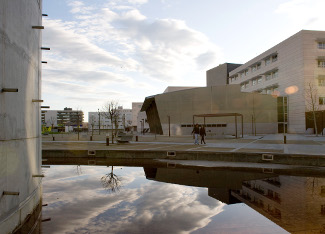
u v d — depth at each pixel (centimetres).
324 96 5000
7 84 397
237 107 4938
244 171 1011
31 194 500
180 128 4919
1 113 374
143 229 382
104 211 475
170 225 399
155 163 1278
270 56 6144
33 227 393
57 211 477
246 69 7438
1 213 366
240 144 2036
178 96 4938
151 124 7050
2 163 373
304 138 3031
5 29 392
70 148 1716
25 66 484
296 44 5200
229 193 624
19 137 445
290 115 5412
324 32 5075
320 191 644
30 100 517
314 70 5009
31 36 522
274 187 700
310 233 365
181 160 1385
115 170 1046
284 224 402
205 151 1383
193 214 456
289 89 5450
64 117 15688
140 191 648
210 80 9656
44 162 1344
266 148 1603
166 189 672
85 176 890
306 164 1162
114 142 2572
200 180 810
